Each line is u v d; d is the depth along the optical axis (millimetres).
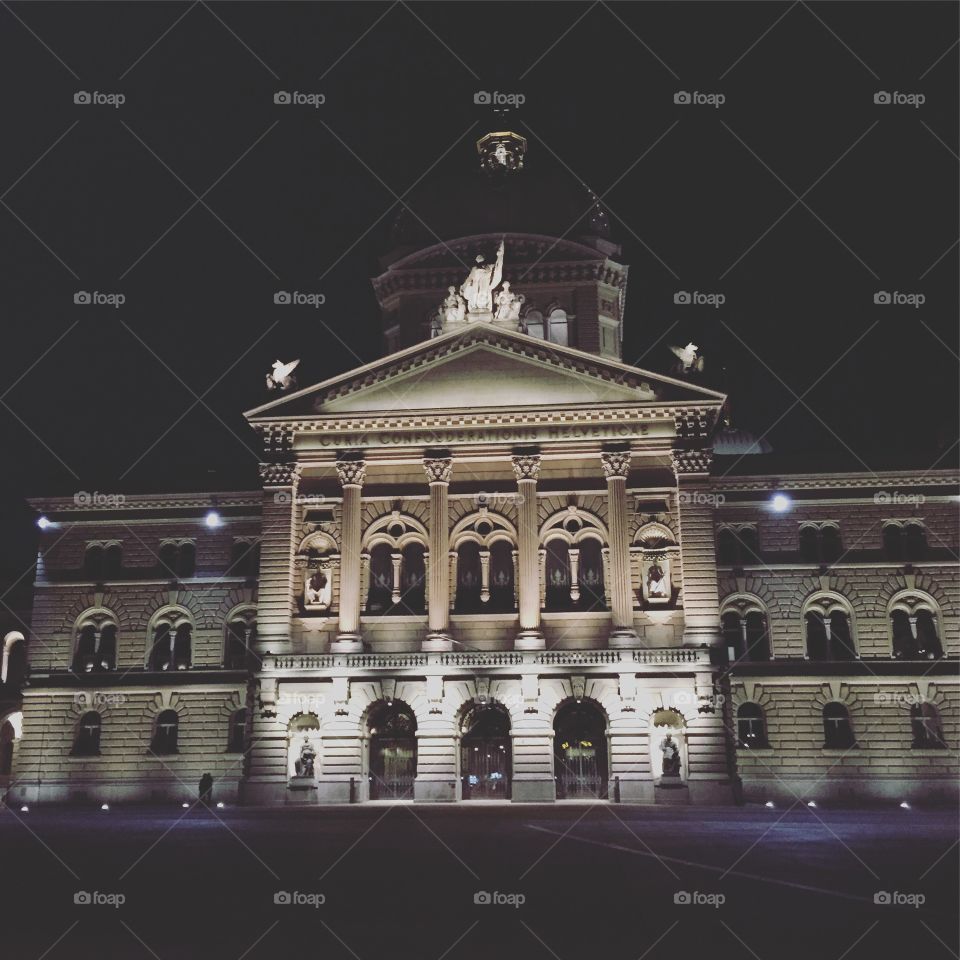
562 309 75250
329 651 59500
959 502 63812
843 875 23828
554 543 61219
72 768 64375
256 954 15617
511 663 56969
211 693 64938
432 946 16109
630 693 56156
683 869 25188
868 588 63375
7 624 73875
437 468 61000
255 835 36656
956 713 61094
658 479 60625
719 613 57938
